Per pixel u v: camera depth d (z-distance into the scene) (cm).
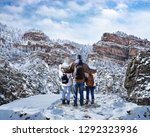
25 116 979
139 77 1442
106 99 1223
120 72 11056
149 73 1438
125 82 1548
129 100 1409
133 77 1488
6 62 1759
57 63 16325
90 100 1212
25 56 15888
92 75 1141
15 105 1168
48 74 4638
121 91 1642
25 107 1109
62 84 1148
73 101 1202
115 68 12706
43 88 1931
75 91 1119
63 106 1112
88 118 976
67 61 1165
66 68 1149
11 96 1429
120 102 1135
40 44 18675
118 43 19950
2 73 1538
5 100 1365
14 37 19562
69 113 1020
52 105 1129
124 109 1066
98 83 8344
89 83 1136
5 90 1417
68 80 1145
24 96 1537
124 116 984
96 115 1009
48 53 16725
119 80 8619
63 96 1153
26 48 18000
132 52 19212
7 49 16150
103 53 19050
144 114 1027
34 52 16862
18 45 18025
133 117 991
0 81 1441
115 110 1055
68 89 1148
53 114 997
